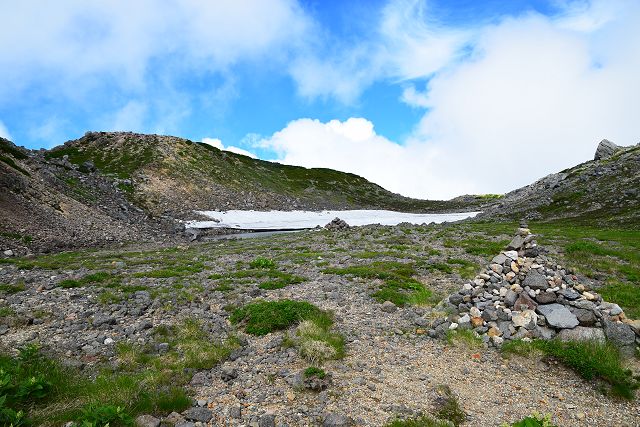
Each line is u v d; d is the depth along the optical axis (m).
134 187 79.25
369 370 10.20
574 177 87.88
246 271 22.69
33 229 34.66
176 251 35.22
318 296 17.02
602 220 54.16
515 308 12.66
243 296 16.84
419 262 24.56
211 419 7.82
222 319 14.02
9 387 7.73
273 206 104.50
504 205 93.00
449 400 8.70
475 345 11.59
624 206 58.22
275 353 11.17
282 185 133.12
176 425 7.38
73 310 14.58
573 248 28.61
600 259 25.59
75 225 40.72
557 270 13.87
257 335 12.48
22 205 37.56
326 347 10.98
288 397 8.70
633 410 8.52
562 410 8.48
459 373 10.12
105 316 13.75
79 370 9.61
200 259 28.98
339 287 18.64
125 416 7.19
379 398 8.73
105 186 71.50
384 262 25.03
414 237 39.16
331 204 130.00
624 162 81.19
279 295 17.22
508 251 14.94
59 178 59.53
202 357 10.51
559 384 9.58
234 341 11.75
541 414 8.29
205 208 84.56
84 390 8.26
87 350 10.96
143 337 12.09
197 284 19.11
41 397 7.76
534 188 118.12
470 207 141.12
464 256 27.48
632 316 14.07
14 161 49.62
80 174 71.75
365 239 38.66
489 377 9.92
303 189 140.50
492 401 8.80
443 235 40.16
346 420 7.64
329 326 13.14
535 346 10.93
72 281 18.86
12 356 10.05
